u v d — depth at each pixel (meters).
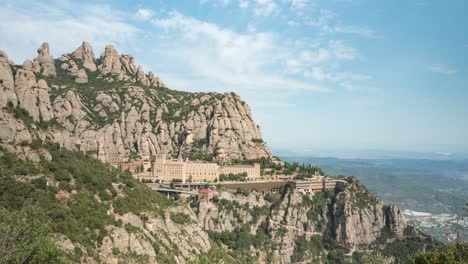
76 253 157.12
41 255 122.19
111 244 178.00
